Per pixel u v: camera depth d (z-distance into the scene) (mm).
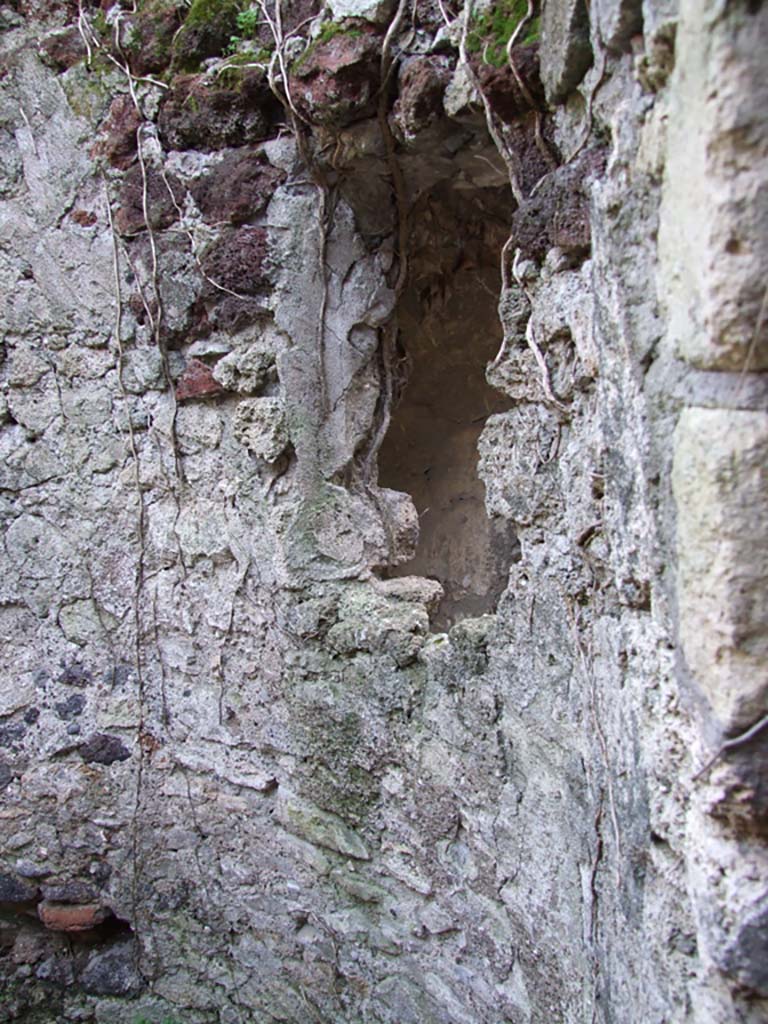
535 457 1589
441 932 1964
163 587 2449
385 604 2096
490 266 2373
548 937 1624
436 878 1966
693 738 1049
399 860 2061
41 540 2555
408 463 2840
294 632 2195
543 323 1479
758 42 841
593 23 1186
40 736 2607
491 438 1714
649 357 1095
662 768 1131
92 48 2260
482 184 1999
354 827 2160
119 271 2344
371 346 2178
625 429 1179
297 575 2174
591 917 1441
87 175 2346
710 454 942
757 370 911
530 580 1629
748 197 874
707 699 996
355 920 2176
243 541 2275
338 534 2168
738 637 944
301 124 1943
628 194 1119
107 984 2660
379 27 1715
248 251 2096
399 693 1999
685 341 982
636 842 1221
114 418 2432
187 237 2203
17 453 2541
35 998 2699
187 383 2299
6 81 2375
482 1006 1845
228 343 2215
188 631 2430
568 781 1534
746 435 917
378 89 1764
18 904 2711
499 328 2566
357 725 2100
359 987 2168
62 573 2549
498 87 1490
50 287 2432
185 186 2186
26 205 2422
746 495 924
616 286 1161
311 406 2139
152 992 2629
